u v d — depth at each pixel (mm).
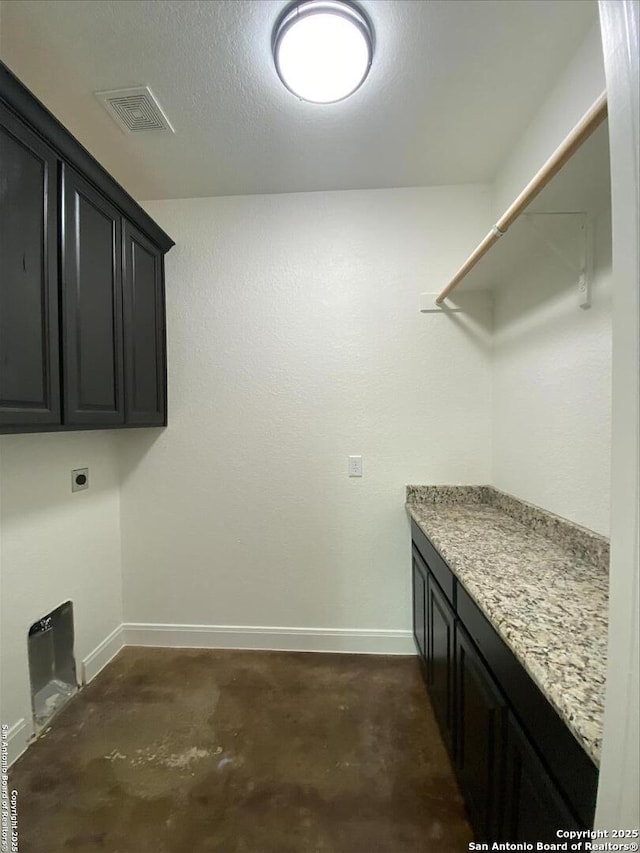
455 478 2041
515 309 1749
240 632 2146
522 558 1239
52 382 1287
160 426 2102
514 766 839
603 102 720
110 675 1913
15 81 1071
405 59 1266
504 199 1810
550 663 706
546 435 1508
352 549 2094
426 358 2029
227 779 1338
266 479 2111
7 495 1470
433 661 1558
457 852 1105
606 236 1169
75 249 1390
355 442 2070
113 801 1265
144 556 2170
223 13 1119
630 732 446
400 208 2012
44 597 1634
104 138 1618
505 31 1181
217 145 1667
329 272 2045
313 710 1656
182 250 2096
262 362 2084
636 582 441
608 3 473
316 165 1817
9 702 1445
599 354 1206
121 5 1102
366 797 1270
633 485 446
